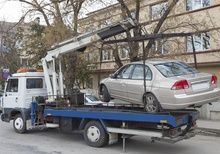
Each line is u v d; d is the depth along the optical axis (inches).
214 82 426.0
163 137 398.9
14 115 587.8
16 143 486.0
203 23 775.1
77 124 490.3
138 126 423.2
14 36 1370.6
